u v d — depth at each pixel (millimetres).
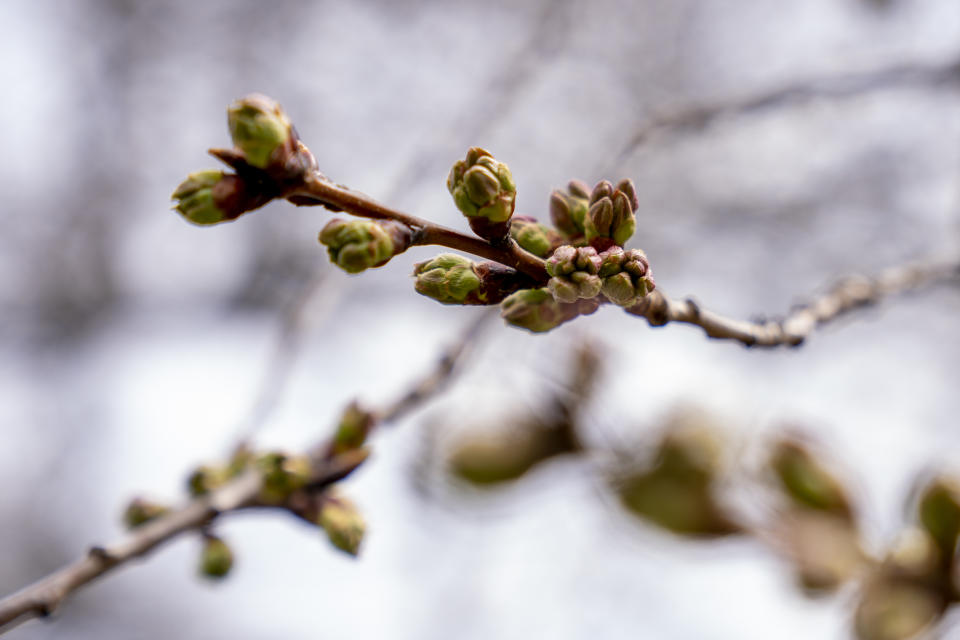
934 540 497
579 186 430
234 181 408
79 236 1629
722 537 548
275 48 1601
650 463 576
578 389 608
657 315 428
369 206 412
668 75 1421
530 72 791
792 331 449
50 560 1553
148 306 1564
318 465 479
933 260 511
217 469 487
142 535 470
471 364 576
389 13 1550
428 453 634
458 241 413
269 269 1492
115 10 1626
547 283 416
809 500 524
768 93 672
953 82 670
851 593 508
